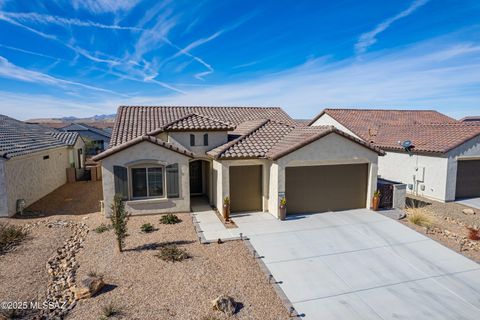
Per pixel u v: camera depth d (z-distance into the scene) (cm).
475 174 2280
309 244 1363
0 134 2112
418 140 2434
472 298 973
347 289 1021
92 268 1115
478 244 1373
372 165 1842
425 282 1065
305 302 945
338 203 1861
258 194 1861
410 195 2373
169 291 966
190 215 1762
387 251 1301
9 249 1277
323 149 1748
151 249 1269
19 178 1864
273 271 1126
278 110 3008
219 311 870
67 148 2962
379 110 3700
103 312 859
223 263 1162
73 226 1595
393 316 885
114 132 2070
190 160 2002
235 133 2281
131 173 1714
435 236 1457
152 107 2616
